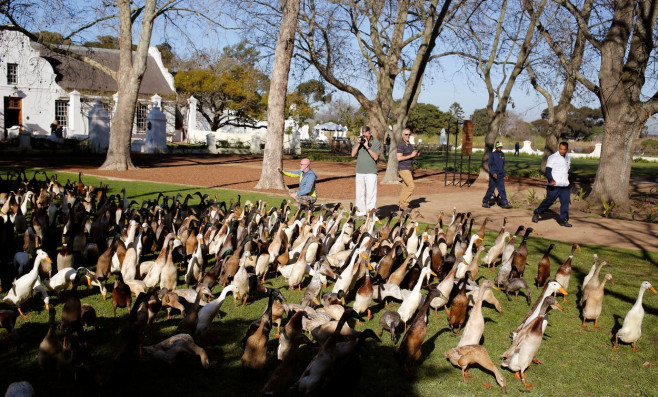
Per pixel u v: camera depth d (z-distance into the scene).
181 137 58.41
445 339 7.19
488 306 8.69
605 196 18.67
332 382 5.32
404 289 8.40
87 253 9.55
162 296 7.29
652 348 7.19
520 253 9.69
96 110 39.03
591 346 7.23
